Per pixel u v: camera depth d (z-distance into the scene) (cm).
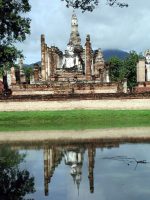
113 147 2408
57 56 7331
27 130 3375
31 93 5759
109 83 5641
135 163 1925
